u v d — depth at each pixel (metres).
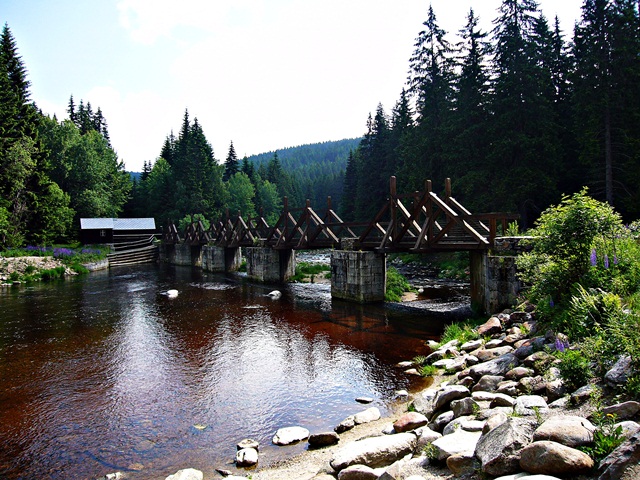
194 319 16.23
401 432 6.25
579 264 8.65
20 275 28.86
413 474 4.52
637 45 25.89
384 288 18.70
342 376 9.66
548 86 30.62
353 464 5.23
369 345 12.05
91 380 9.93
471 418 5.50
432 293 20.47
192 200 65.44
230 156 95.31
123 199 69.38
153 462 6.38
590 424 4.02
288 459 6.15
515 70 28.59
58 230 44.94
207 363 10.98
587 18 27.42
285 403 8.36
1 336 14.00
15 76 47.72
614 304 6.71
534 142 27.30
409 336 12.86
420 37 35.94
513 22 29.19
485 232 17.16
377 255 18.42
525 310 10.79
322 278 28.00
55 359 11.52
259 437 7.03
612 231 8.62
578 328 7.03
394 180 17.53
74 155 57.16
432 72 35.56
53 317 16.91
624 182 27.00
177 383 9.63
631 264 8.05
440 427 5.84
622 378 4.95
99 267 38.78
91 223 53.53
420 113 37.78
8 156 35.28
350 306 17.88
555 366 6.27
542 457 3.53
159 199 70.56
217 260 35.91
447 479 4.18
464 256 28.69
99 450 6.79
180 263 44.72
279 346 12.31
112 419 7.90
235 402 8.50
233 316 16.64
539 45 31.88
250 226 31.06
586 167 30.20
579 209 8.73
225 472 5.93
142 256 50.09
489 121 30.83
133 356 11.70
